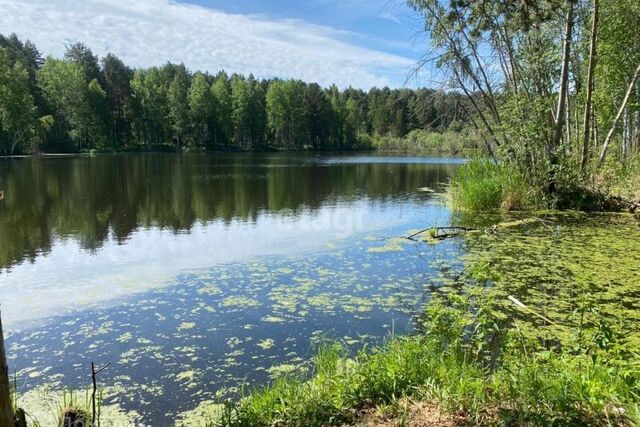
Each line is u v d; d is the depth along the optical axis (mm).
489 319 4195
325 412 3148
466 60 12891
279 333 5234
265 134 70250
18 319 5695
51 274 7535
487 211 12984
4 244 9672
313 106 71938
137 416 3701
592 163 13500
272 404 3307
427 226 11523
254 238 10266
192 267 7902
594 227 10586
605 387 3008
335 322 5520
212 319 5656
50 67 52594
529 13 6895
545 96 13031
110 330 5367
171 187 19656
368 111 82750
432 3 11883
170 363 4574
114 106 60188
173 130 64812
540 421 2713
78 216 12898
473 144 16016
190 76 79562
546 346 4562
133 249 9227
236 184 21203
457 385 3244
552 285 6551
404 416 2938
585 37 15195
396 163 38312
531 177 13156
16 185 19547
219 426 3229
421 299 6266
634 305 5711
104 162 35094
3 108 42656
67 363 4605
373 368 3576
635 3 14945
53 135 50875
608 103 17453
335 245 9508
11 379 4305
